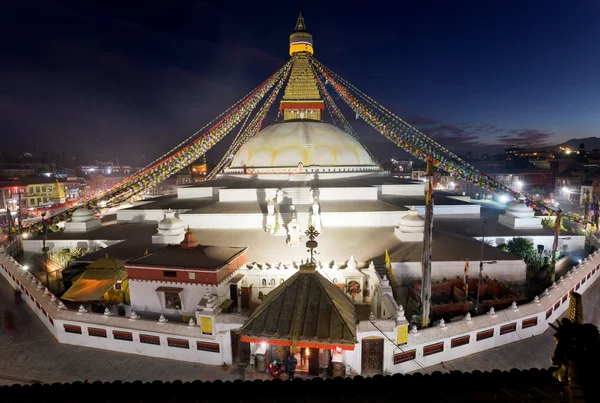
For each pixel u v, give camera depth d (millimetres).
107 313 15414
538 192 77688
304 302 10031
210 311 13938
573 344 4172
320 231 24516
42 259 26078
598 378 3986
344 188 29312
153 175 31875
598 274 23312
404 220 23422
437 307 16422
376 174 37688
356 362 12844
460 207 31984
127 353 14992
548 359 14109
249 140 39219
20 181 66500
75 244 27109
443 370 13391
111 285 17609
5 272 24781
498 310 16453
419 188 34812
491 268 19859
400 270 19781
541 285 21297
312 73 38344
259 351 12859
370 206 27391
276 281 18766
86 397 6055
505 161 111438
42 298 17719
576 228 33375
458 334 14031
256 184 31672
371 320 13141
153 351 14703
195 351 14195
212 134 33719
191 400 5859
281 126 37125
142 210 31516
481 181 32625
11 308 19750
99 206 33094
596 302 19484
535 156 106688
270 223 24297
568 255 26547
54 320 15891
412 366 13336
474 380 5805
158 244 24281
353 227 25641
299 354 12734
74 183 82812
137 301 17281
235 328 13766
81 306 15867
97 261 19000
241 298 18594
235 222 25875
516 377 5805
